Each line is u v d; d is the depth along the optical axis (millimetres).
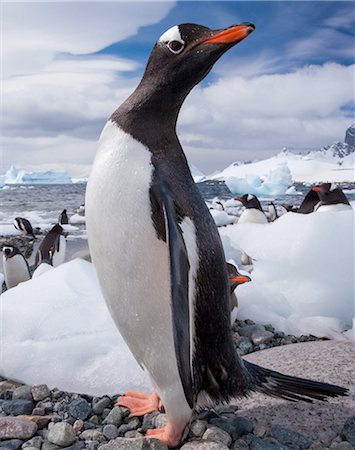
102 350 933
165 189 620
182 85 648
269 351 958
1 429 729
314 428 716
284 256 1384
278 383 735
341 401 765
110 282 651
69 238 3826
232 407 772
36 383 904
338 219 1375
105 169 642
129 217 624
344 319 1351
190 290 624
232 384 700
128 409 776
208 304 645
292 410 752
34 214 6773
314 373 834
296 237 1378
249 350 1146
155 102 651
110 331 970
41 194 13883
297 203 8875
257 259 1438
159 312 641
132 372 893
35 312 1017
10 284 2145
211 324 654
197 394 678
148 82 663
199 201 658
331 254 1344
